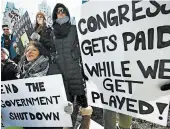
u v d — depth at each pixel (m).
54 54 1.98
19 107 2.16
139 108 1.79
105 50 1.83
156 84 1.71
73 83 1.99
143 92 1.76
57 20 1.91
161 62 1.67
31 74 2.06
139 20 1.68
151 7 1.62
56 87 1.98
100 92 1.93
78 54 1.93
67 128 2.23
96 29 1.83
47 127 2.16
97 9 1.79
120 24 1.74
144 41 1.69
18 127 2.24
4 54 2.10
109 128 2.25
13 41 2.06
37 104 2.09
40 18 1.95
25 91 2.08
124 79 1.81
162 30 1.62
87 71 1.93
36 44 2.01
